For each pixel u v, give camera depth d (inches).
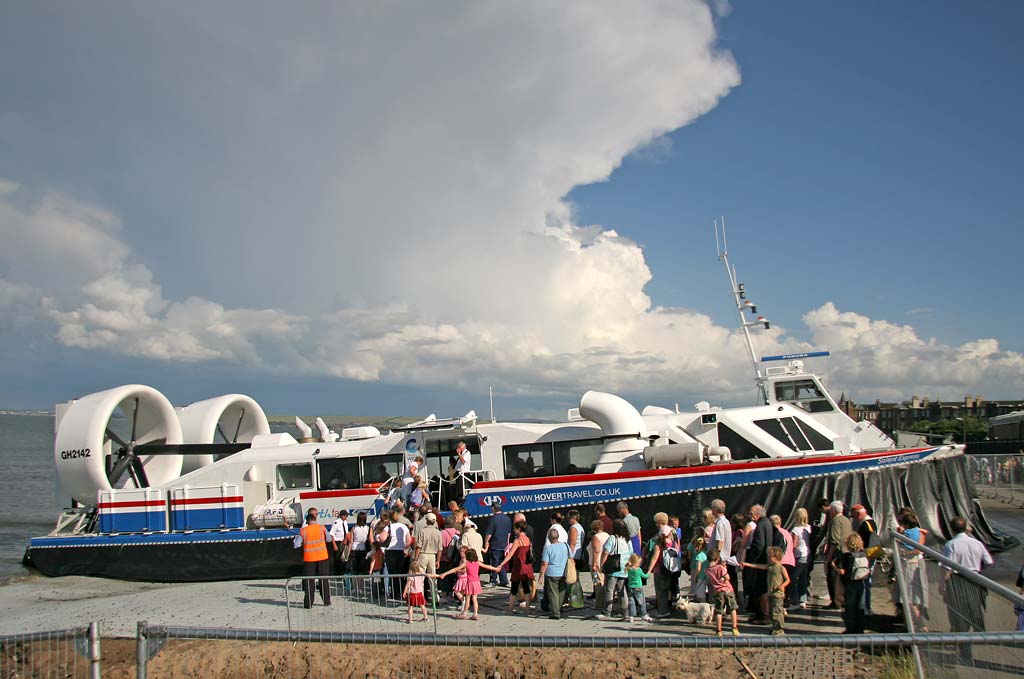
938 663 263.0
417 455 676.7
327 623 458.0
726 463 597.3
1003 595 228.1
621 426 624.4
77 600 639.8
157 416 834.8
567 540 468.1
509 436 667.4
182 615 529.3
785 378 743.7
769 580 387.2
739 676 349.1
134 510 734.5
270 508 689.6
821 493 591.2
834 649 364.2
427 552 460.1
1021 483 1325.0
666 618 438.6
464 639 222.8
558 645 217.0
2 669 274.8
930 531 641.6
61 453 767.7
